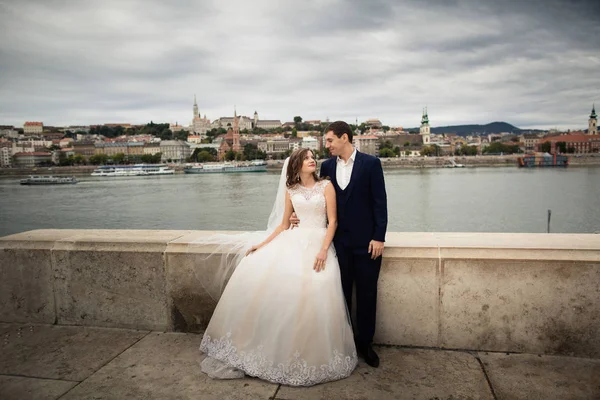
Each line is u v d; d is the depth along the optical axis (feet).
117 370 12.43
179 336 14.55
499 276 12.78
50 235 16.15
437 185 252.62
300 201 12.83
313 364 11.55
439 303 13.25
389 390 11.23
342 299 12.29
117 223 135.13
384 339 13.74
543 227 119.85
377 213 12.28
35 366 12.73
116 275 15.02
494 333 13.04
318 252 12.55
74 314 15.47
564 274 12.41
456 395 10.93
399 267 13.33
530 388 11.14
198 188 259.39
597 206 154.92
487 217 135.44
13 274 15.65
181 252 14.44
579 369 11.98
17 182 378.73
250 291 12.43
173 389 11.46
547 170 413.80
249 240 14.24
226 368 12.12
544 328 12.72
